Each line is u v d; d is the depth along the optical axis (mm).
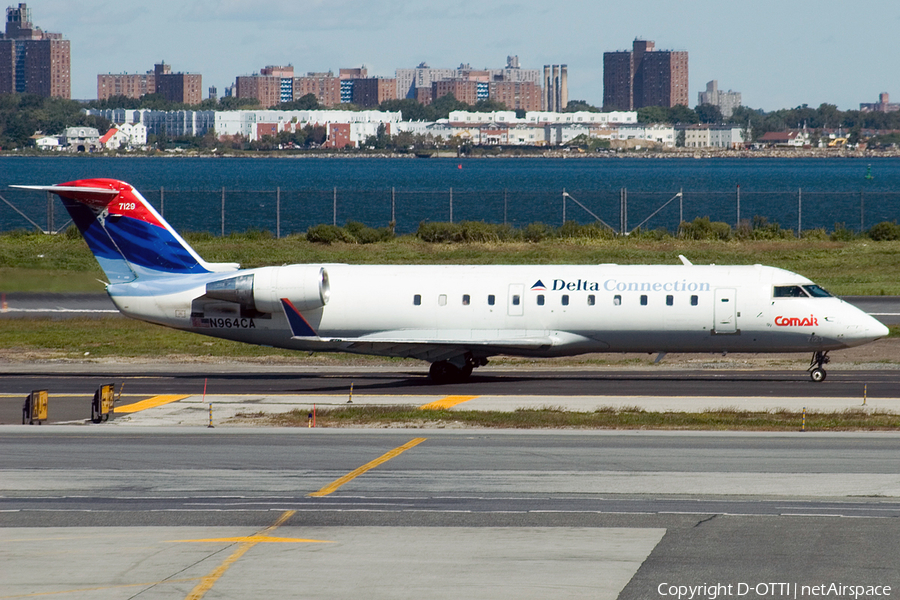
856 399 141000
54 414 134125
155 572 71938
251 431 121500
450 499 90500
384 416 129000
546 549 76562
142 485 95438
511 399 144500
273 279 161750
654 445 111938
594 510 86625
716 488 93312
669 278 157750
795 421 124875
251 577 70938
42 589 68812
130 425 125938
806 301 154125
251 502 89750
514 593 67812
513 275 161500
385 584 69500
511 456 106812
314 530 81625
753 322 154875
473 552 76000
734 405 136875
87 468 102000
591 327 158375
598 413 130875
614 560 74000
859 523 82188
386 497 91250
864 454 106312
